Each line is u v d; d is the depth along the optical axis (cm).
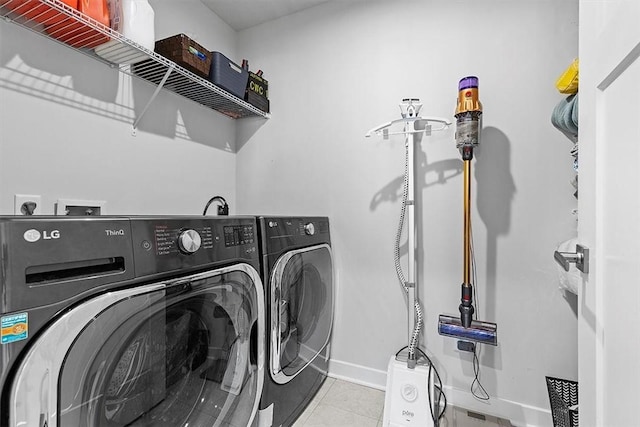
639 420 49
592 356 68
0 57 110
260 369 117
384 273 179
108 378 70
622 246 56
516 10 150
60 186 127
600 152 66
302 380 152
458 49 162
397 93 176
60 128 127
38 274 59
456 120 149
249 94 196
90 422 67
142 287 75
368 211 183
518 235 149
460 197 161
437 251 166
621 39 56
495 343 138
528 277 147
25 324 56
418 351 165
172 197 177
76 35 122
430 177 167
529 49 147
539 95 145
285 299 133
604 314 63
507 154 151
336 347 192
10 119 113
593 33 69
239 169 225
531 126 147
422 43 170
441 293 165
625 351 54
